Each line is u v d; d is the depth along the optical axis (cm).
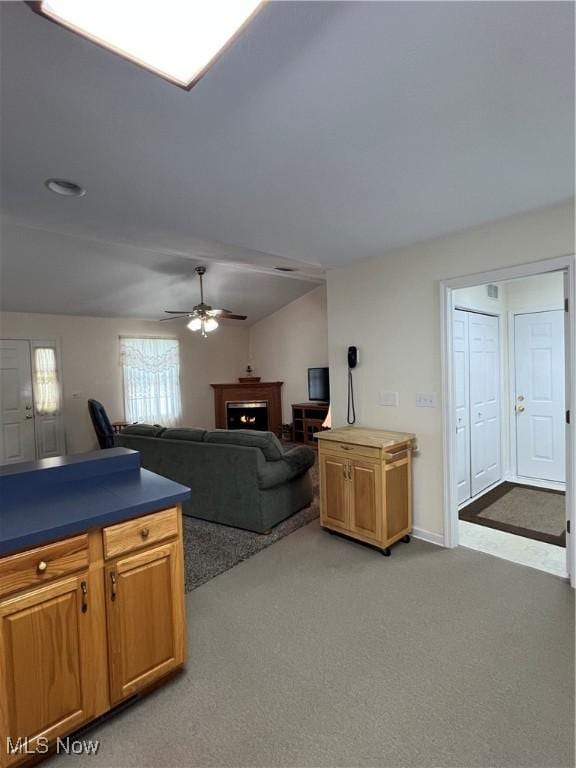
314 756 148
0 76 125
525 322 448
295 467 363
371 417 354
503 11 106
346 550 308
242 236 292
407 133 164
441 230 284
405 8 103
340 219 260
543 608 232
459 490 389
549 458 443
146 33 99
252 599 247
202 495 371
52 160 180
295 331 762
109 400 639
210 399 776
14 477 184
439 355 306
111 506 164
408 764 144
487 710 165
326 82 132
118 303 598
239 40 112
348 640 209
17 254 432
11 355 544
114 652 162
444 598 244
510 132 165
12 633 138
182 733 158
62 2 90
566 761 144
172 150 174
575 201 238
